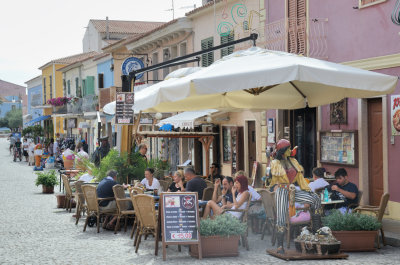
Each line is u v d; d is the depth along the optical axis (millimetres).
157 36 30281
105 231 13648
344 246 10406
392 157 13312
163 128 20875
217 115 20625
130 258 10273
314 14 16578
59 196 18594
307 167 17688
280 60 10727
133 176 16578
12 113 137125
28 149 47031
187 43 27469
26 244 11938
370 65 14203
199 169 26656
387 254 10234
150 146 34031
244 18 21141
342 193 11914
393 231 12016
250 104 14086
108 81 43469
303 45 16984
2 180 30766
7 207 18812
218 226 10148
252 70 10203
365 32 14477
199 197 12398
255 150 20797
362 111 14336
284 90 13883
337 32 15578
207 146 19531
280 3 18656
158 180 15445
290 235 11062
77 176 19703
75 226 14508
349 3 15070
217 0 23078
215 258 10062
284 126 18750
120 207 13164
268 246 11102
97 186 13938
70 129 58219
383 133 13555
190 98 14477
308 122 17562
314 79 10062
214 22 23891
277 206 10312
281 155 10406
